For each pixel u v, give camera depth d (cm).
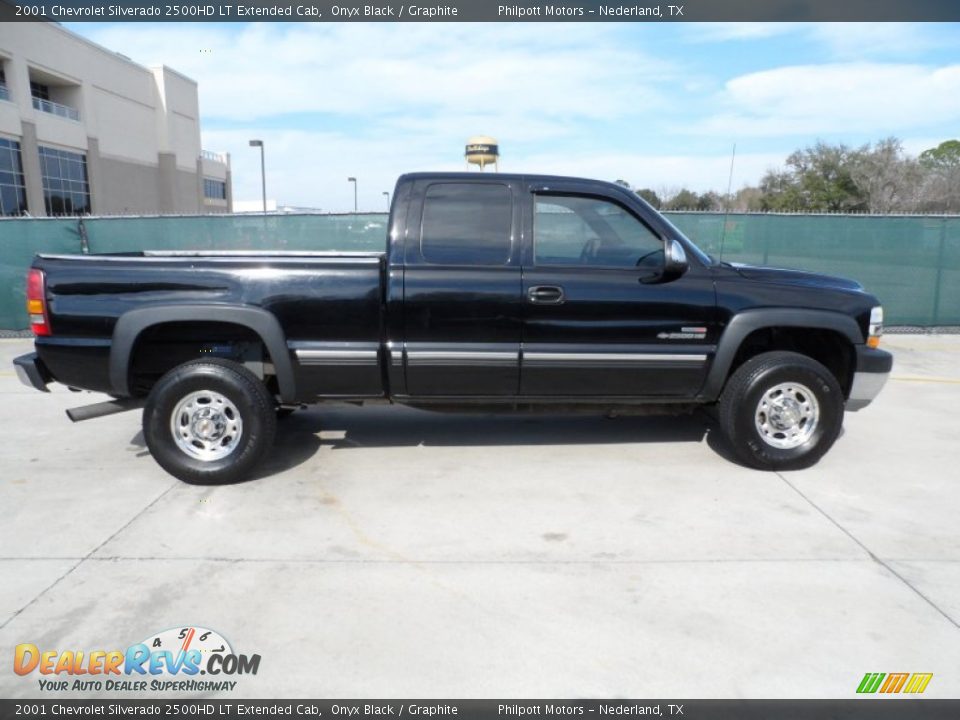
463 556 348
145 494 429
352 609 300
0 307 1077
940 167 4488
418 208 446
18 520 389
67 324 425
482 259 443
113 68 4962
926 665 262
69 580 323
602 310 442
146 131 5431
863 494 430
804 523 387
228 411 439
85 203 4744
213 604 303
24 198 4138
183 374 427
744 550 354
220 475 436
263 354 468
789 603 304
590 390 456
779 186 4681
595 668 260
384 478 456
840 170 4362
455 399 458
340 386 447
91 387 434
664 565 338
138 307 423
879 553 351
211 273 428
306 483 447
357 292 432
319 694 247
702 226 1077
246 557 346
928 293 1077
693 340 451
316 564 339
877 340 471
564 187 450
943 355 921
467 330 439
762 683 252
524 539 367
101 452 513
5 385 743
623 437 547
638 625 287
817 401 459
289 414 609
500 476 459
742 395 455
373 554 350
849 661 264
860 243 1066
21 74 4034
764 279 460
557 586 319
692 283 449
